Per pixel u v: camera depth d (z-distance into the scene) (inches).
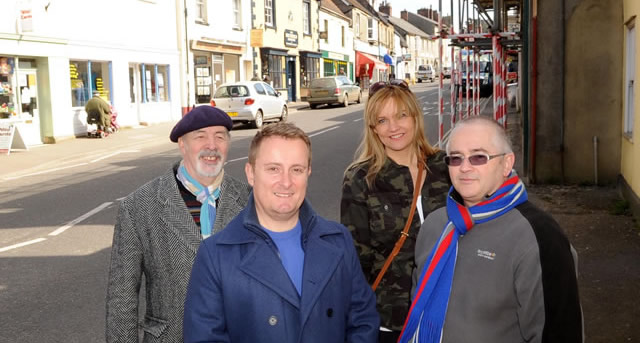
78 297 199.5
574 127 356.5
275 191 79.4
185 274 96.6
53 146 617.0
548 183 364.2
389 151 111.4
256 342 76.9
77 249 255.3
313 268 80.0
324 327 79.2
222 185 104.1
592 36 347.6
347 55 1790.1
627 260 218.2
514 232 78.9
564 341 73.6
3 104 596.4
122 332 94.3
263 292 77.5
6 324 178.5
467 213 82.9
